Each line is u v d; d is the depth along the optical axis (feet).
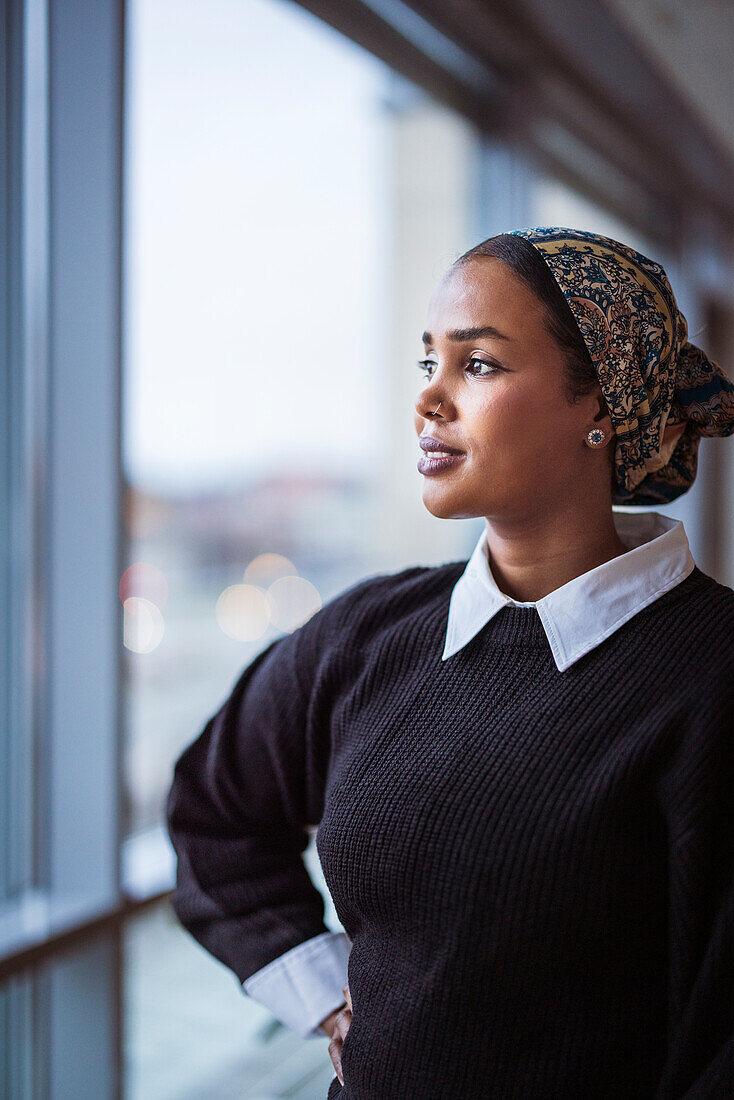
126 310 5.48
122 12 5.32
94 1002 5.39
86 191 5.38
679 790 2.27
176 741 6.92
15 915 5.34
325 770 3.20
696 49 10.52
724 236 18.24
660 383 2.64
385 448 9.02
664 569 2.62
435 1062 2.44
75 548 5.53
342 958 3.20
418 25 8.55
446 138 9.61
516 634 2.65
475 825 2.44
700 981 2.21
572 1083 2.35
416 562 9.71
